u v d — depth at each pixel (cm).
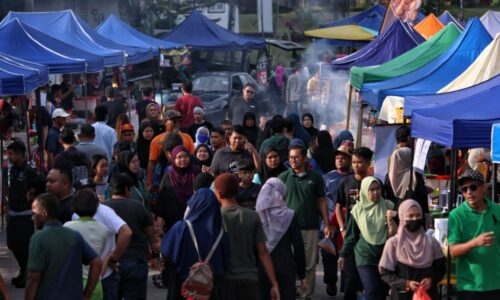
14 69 1655
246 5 4388
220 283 945
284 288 1072
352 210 1146
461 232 966
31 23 2542
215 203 938
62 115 1970
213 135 1650
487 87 1307
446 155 1593
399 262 998
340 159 1361
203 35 3394
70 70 2005
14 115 2186
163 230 1313
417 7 2512
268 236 1069
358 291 1209
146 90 2592
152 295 1341
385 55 2217
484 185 969
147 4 4150
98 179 1316
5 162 1808
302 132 1852
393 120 1650
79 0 3984
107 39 2717
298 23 4709
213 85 3428
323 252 1310
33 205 911
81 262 913
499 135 1038
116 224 1012
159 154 1620
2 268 1527
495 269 962
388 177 1303
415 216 993
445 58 1772
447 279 1049
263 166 1357
